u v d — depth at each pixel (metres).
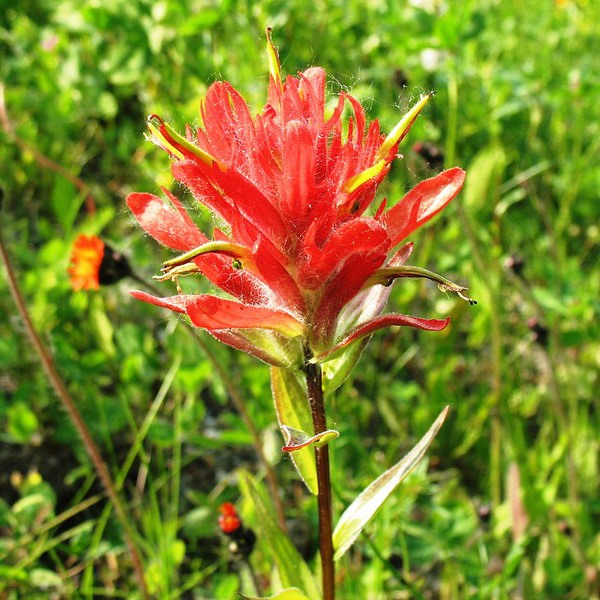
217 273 0.14
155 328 0.33
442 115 0.40
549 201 0.39
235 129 0.13
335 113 0.13
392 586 0.22
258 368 0.26
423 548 0.23
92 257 0.22
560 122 0.41
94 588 0.25
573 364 0.32
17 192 0.39
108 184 0.39
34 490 0.24
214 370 0.27
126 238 0.36
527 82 0.38
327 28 0.41
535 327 0.27
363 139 0.13
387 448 0.29
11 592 0.23
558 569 0.24
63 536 0.23
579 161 0.37
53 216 0.38
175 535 0.26
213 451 0.30
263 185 0.13
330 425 0.20
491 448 0.29
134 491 0.28
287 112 0.13
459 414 0.29
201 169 0.13
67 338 0.30
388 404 0.29
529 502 0.24
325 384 0.15
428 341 0.32
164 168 0.35
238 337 0.14
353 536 0.15
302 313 0.13
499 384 0.27
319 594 0.16
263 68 0.35
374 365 0.32
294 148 0.12
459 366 0.32
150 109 0.36
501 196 0.38
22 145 0.31
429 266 0.34
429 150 0.29
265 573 0.24
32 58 0.42
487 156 0.31
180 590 0.24
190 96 0.38
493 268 0.30
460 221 0.29
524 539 0.22
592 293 0.32
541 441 0.28
